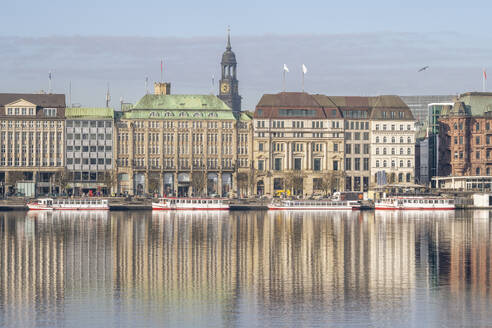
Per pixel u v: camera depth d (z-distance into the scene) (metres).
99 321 137.62
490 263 192.88
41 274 176.62
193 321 137.75
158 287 162.62
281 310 144.62
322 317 140.38
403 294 157.00
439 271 181.38
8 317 139.62
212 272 179.38
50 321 137.38
